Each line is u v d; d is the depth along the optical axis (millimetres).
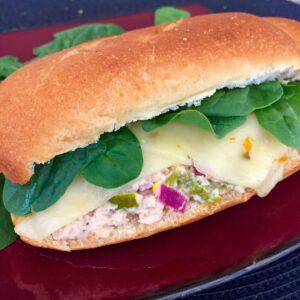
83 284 182
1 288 182
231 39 195
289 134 199
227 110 194
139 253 192
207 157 200
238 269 179
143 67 184
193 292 173
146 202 198
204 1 355
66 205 194
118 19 327
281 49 200
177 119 201
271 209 203
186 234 197
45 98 182
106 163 188
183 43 191
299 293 180
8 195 191
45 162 182
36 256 193
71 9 369
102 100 179
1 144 183
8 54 303
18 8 375
